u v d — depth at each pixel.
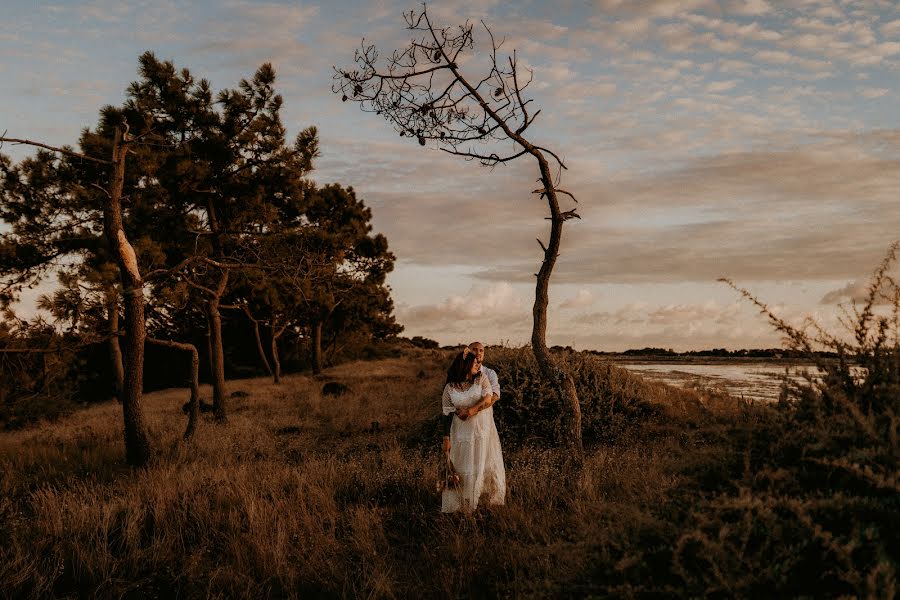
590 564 2.76
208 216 15.21
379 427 12.02
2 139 7.95
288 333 37.12
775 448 2.84
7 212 14.78
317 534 4.91
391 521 5.59
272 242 14.29
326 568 4.32
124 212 14.09
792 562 2.23
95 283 12.45
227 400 19.36
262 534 4.84
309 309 28.11
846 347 3.19
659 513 2.81
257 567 4.41
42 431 13.20
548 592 2.82
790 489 2.63
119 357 21.69
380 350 52.66
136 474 8.05
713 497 2.76
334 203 26.42
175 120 14.20
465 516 5.28
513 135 7.33
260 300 25.75
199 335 31.17
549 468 6.74
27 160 14.47
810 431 2.77
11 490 7.10
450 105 7.44
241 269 13.62
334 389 19.88
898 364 2.93
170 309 15.87
